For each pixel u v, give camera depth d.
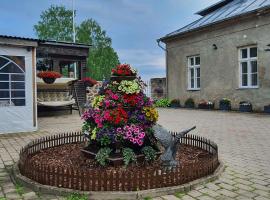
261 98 17.50
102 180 4.88
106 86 6.64
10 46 11.12
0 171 6.34
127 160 6.02
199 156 6.92
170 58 24.69
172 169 5.23
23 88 11.49
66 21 56.09
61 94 17.92
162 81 26.20
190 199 4.75
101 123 6.21
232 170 6.28
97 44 58.91
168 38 24.27
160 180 5.02
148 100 6.62
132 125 6.23
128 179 4.88
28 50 11.50
